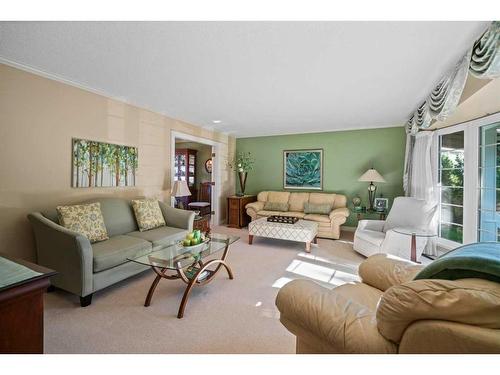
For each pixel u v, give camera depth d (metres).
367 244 3.17
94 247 2.30
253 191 6.02
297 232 3.55
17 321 0.85
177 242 2.61
